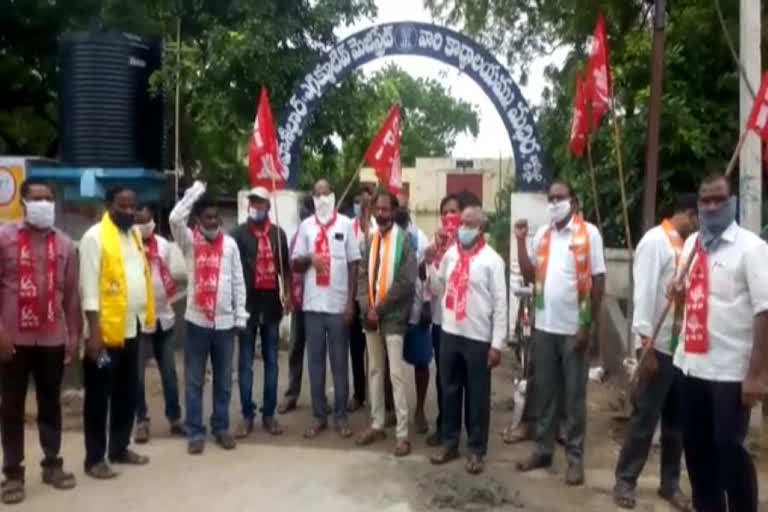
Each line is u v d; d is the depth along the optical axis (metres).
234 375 11.03
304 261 8.52
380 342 8.28
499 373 11.80
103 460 7.33
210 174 18.97
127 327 7.40
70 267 6.98
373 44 13.19
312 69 13.38
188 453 7.99
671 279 6.76
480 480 7.36
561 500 6.97
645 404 6.82
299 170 13.42
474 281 7.55
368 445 8.32
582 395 7.38
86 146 12.74
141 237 7.83
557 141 15.80
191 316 8.02
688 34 11.84
